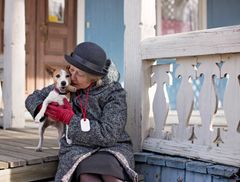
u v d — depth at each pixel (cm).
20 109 564
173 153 351
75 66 306
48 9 779
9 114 561
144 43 367
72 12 804
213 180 316
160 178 352
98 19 819
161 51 354
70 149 313
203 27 873
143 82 371
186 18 876
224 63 318
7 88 561
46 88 345
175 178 342
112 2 828
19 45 558
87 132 299
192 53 333
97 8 817
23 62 564
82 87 319
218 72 322
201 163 326
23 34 562
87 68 302
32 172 326
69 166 300
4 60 565
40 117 321
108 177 294
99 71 305
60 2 790
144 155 360
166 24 861
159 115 366
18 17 556
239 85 310
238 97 310
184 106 348
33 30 766
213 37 317
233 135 313
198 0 874
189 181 332
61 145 324
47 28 778
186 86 346
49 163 338
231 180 307
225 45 310
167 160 343
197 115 710
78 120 303
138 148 374
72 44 805
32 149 376
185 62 345
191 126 345
